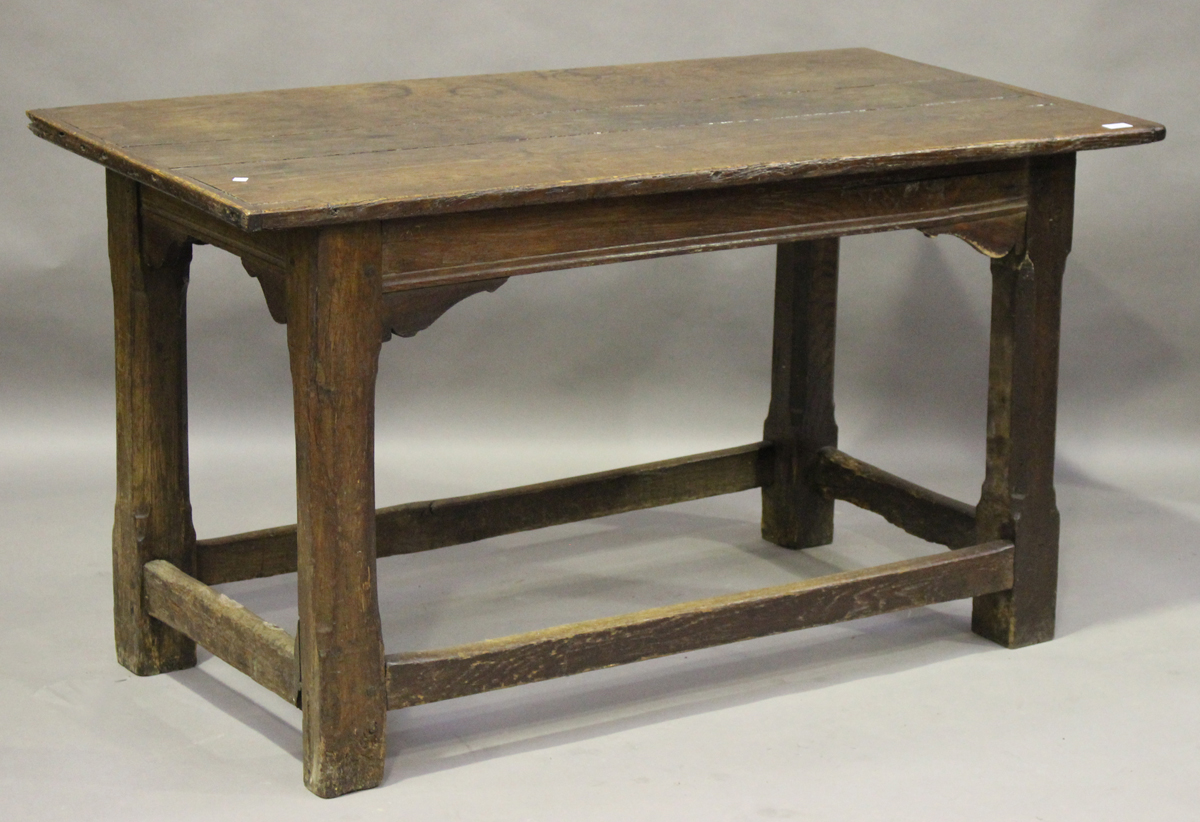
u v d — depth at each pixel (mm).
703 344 4934
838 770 3176
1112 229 4793
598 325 4895
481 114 3484
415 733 3328
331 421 2920
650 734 3322
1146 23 4664
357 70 4688
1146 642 3748
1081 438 4918
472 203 2848
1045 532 3682
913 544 4359
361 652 3045
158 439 3482
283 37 4629
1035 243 3510
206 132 3279
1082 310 4859
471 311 4844
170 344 3447
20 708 3418
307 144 3193
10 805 3049
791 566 4219
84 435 4828
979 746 3268
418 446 4910
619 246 3094
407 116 3457
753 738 3303
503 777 3158
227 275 4770
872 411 4973
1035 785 3121
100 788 3115
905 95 3717
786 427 4262
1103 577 4113
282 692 3143
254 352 4855
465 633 3795
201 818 3014
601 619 3285
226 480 4695
